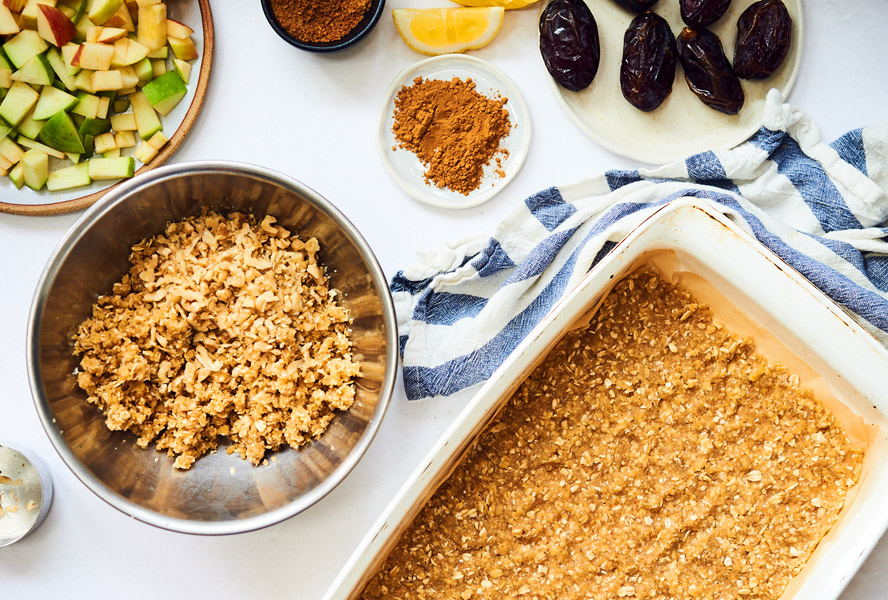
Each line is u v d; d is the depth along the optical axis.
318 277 0.64
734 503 0.60
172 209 0.63
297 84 0.66
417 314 0.64
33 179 0.64
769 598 0.60
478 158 0.65
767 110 0.63
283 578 0.65
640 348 0.60
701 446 0.60
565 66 0.63
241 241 0.63
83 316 0.63
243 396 0.63
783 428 0.60
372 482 0.65
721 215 0.57
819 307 0.57
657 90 0.63
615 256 0.57
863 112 0.65
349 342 0.64
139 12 0.63
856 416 0.59
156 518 0.59
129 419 0.62
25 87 0.64
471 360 0.64
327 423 0.63
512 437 0.61
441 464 0.58
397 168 0.66
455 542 0.61
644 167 0.66
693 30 0.63
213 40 0.65
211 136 0.66
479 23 0.64
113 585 0.66
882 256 0.64
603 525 0.60
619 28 0.65
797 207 0.64
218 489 0.63
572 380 0.61
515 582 0.60
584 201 0.64
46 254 0.66
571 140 0.66
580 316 0.59
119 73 0.64
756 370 0.60
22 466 0.65
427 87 0.65
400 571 0.61
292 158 0.66
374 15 0.63
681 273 0.60
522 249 0.64
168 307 0.62
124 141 0.65
